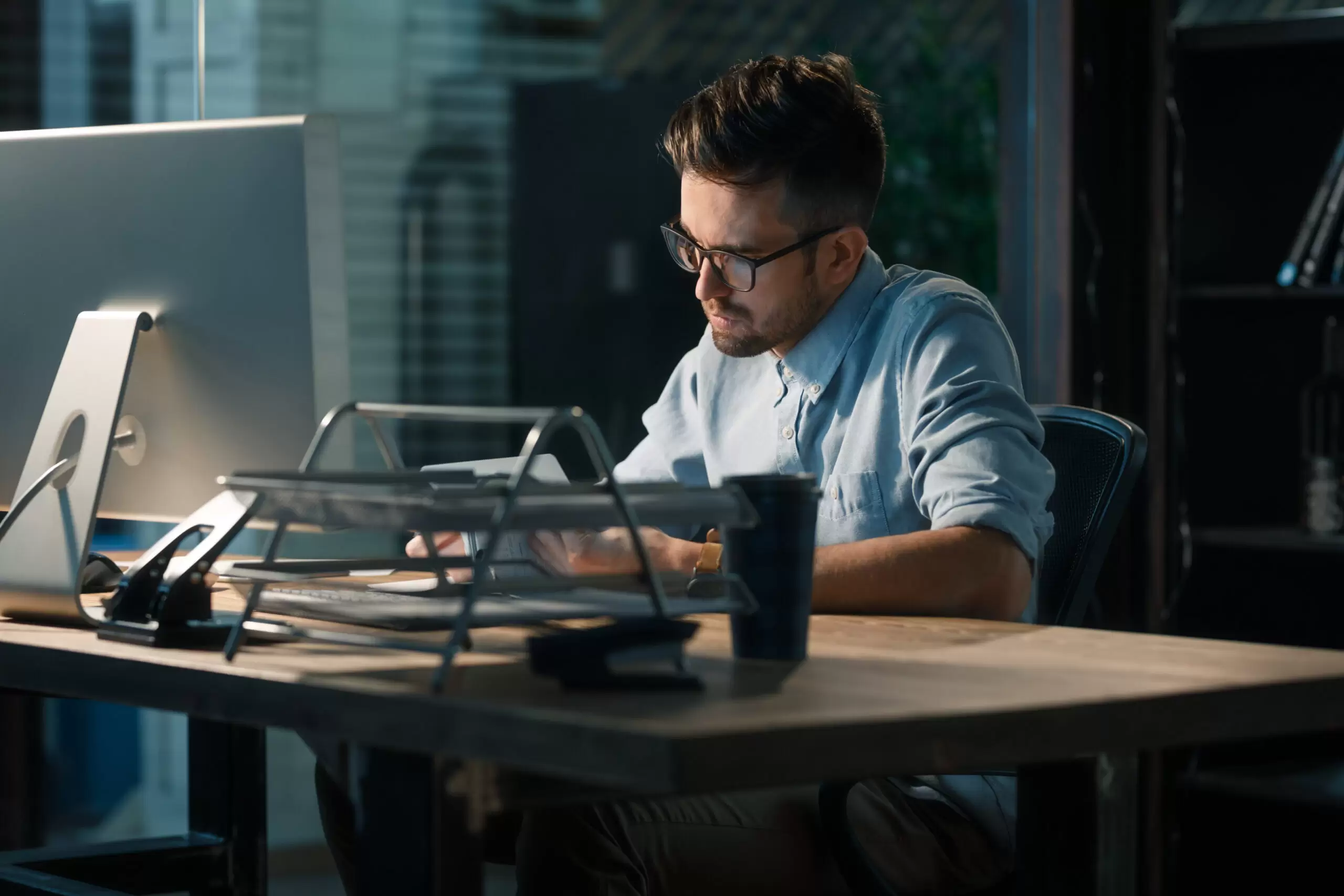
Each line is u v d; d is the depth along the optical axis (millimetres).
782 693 1023
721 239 1953
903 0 4930
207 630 1264
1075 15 3408
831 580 1589
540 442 1052
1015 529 1682
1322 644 3436
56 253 1509
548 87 5152
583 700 976
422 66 5070
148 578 1319
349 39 4973
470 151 5117
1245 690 1093
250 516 1194
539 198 5164
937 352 1922
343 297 1394
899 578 1585
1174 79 3473
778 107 1910
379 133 5035
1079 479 1982
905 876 1594
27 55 4578
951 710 957
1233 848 3203
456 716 950
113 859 1686
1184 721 1057
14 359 1545
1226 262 3537
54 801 4465
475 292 5152
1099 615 3436
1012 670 1154
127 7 4652
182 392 1446
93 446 1408
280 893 4324
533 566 1396
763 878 1584
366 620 1162
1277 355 3547
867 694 1019
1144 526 3434
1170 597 3451
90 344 1442
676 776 840
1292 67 3484
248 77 4824
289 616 1398
